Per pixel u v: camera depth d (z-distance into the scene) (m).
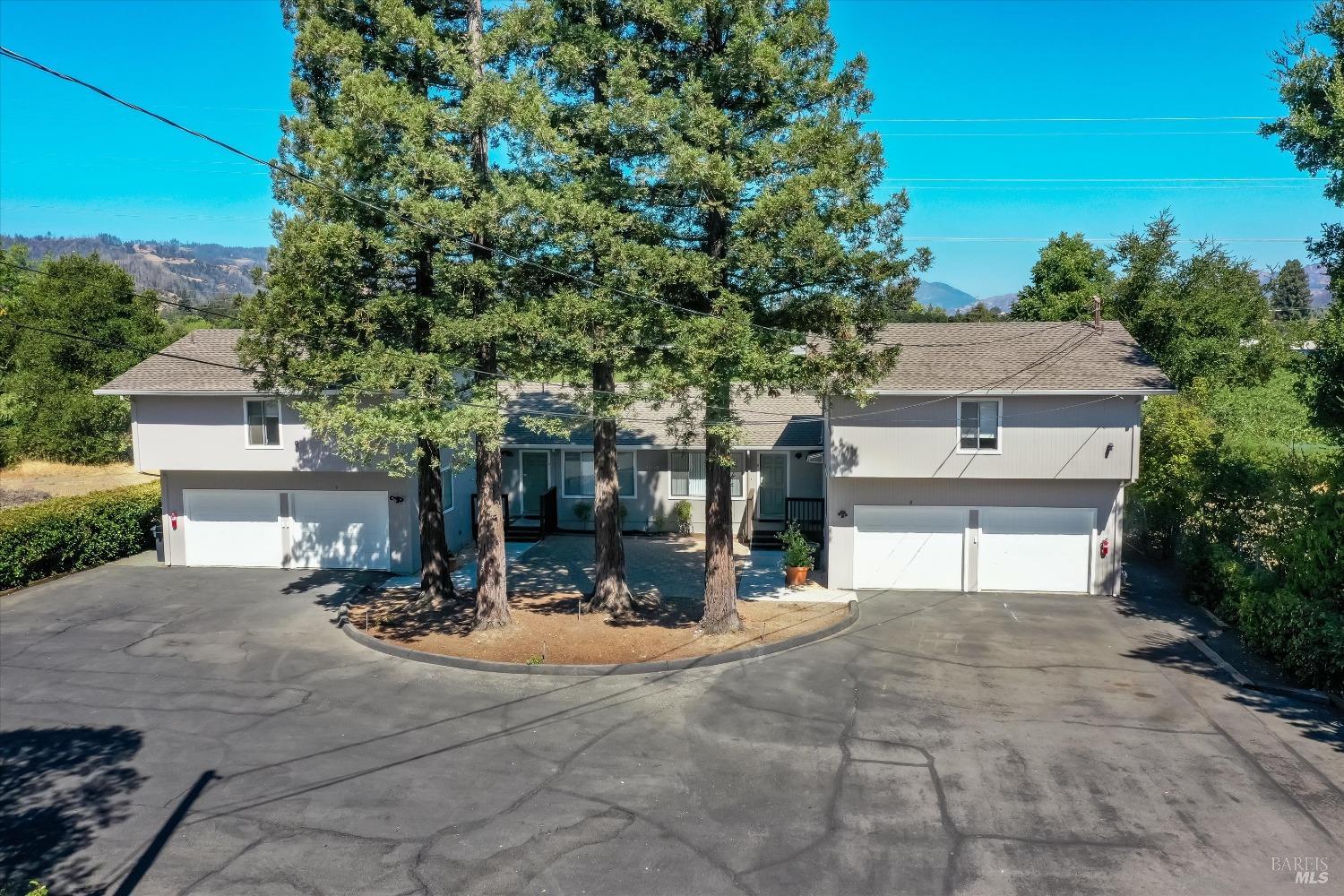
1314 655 14.15
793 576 22.00
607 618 18.89
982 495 21.27
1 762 12.12
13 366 43.66
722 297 15.02
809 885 9.05
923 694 14.47
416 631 18.05
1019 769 11.62
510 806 10.76
